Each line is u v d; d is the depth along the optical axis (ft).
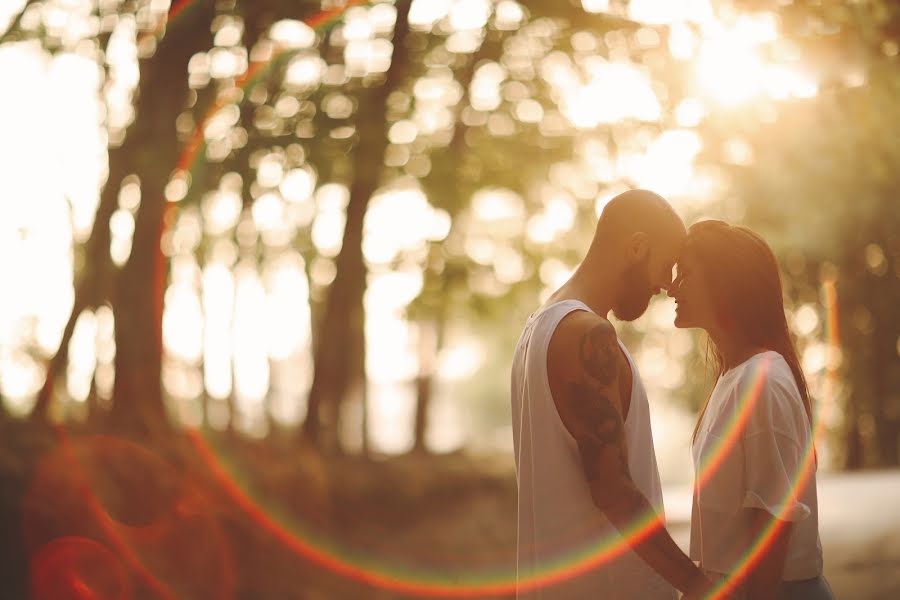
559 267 42.63
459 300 42.83
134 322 29.14
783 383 8.74
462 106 36.06
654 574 8.66
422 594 24.86
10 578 18.06
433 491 33.68
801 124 33.17
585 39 33.83
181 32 27.73
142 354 29.04
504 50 34.14
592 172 37.42
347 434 41.83
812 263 44.57
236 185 28.37
